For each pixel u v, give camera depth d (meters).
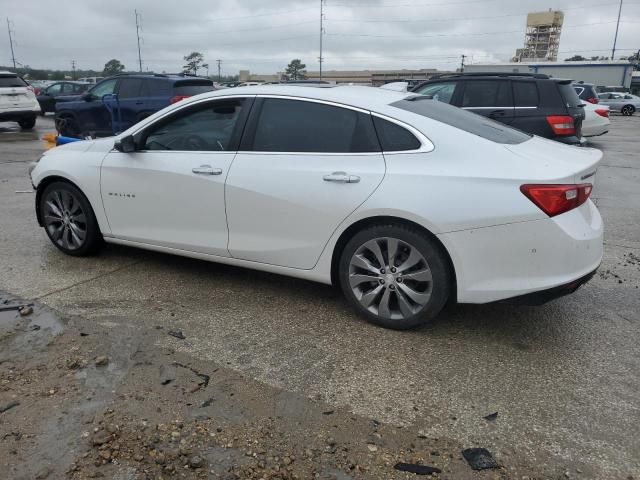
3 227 5.96
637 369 3.24
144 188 4.36
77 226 4.91
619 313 3.98
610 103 33.56
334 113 3.73
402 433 2.65
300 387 3.01
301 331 3.66
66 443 2.53
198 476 2.35
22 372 3.10
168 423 2.68
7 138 15.85
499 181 3.24
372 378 3.11
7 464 2.40
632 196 8.10
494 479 2.37
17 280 4.46
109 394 2.91
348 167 3.58
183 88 12.60
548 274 3.26
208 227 4.16
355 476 2.37
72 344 3.42
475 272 3.34
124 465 2.41
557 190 3.18
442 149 3.43
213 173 4.01
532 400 2.92
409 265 3.50
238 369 3.18
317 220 3.68
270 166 3.82
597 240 3.44
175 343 3.47
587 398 2.94
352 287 3.72
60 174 4.81
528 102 8.31
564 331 3.70
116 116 12.82
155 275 4.61
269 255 3.95
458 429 2.69
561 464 2.46
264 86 4.11
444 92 8.87
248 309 3.98
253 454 2.49
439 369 3.22
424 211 3.32
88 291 4.25
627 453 2.53
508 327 3.75
